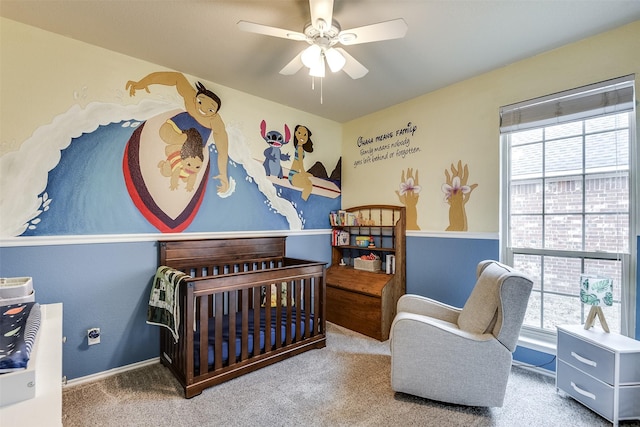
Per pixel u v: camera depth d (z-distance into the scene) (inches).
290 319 108.0
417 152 133.5
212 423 73.2
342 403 81.2
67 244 89.7
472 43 92.7
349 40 73.6
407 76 114.1
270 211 136.9
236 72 111.6
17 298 59.2
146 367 101.5
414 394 82.0
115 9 78.1
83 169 92.4
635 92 83.0
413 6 76.1
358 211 157.9
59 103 89.0
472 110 115.6
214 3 76.2
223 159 122.1
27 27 84.4
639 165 83.1
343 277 144.7
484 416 76.1
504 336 76.5
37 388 33.1
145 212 103.3
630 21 82.4
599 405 74.3
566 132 96.8
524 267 105.5
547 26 84.3
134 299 100.9
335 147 165.3
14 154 82.9
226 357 92.1
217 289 89.7
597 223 90.8
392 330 85.0
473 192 115.5
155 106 105.5
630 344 73.6
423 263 130.2
